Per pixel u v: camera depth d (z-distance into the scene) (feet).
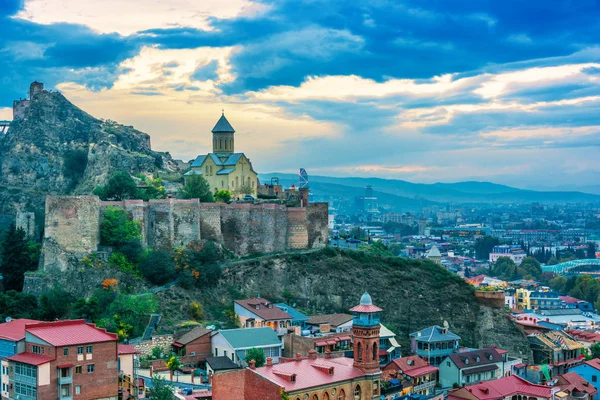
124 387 624.18
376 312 644.69
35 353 589.32
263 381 577.43
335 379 607.37
